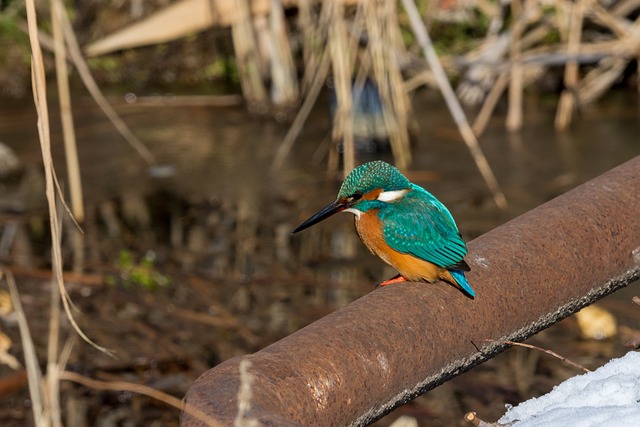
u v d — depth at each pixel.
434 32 19.23
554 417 3.73
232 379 3.47
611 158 14.95
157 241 12.54
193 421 3.27
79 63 9.69
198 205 13.76
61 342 9.84
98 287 11.13
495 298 4.39
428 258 5.87
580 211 4.83
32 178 14.93
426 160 15.25
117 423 8.38
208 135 16.86
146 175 15.01
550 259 4.61
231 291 11.05
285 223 13.03
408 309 4.13
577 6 16.72
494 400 8.57
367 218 6.09
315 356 3.72
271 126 17.25
